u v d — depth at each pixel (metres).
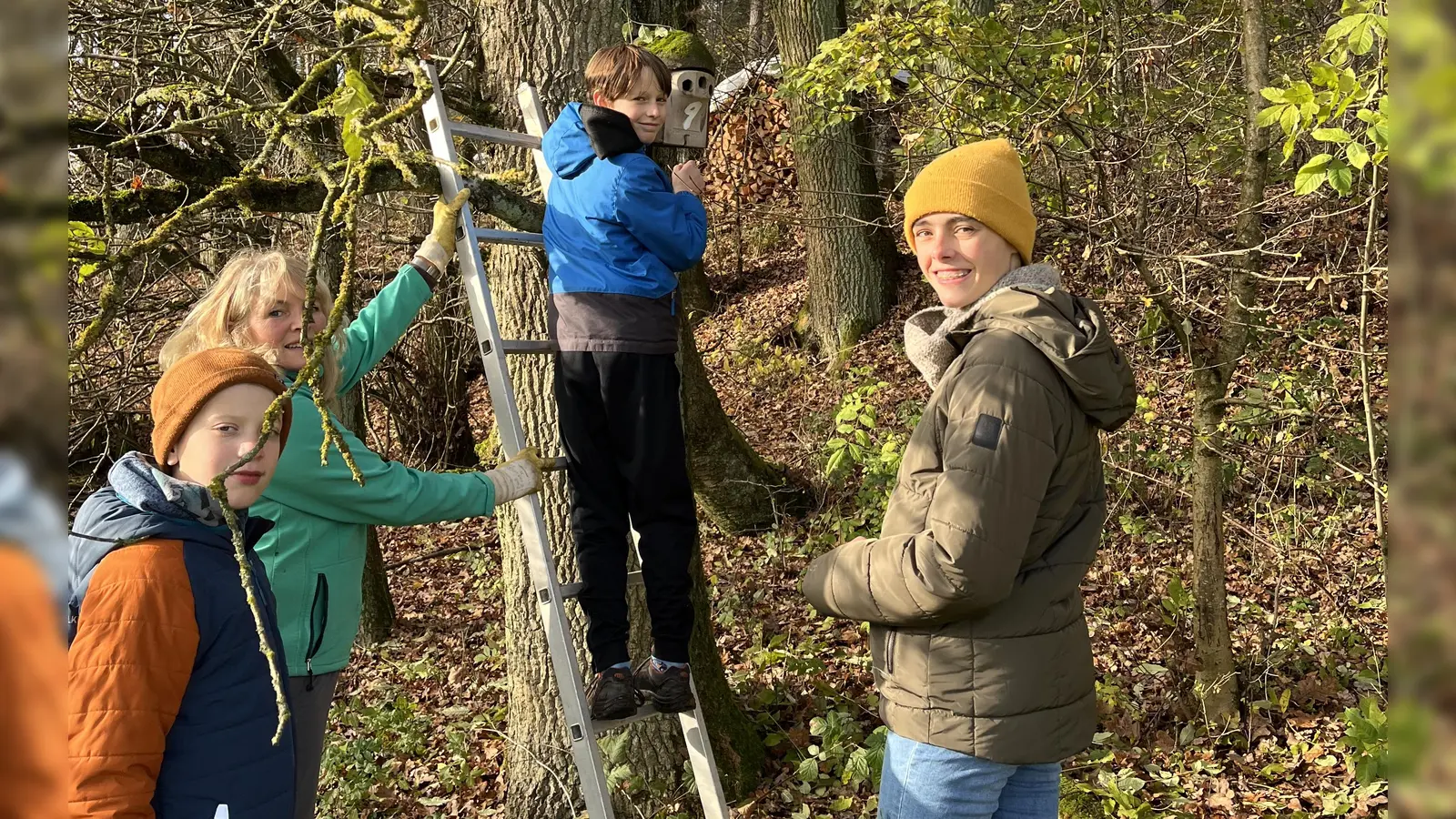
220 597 1.74
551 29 3.54
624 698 2.72
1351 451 5.11
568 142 2.79
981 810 2.12
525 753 4.07
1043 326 2.05
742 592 6.37
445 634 7.07
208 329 2.42
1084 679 2.19
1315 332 5.06
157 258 4.83
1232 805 3.68
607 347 2.72
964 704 2.07
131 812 1.58
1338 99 2.68
